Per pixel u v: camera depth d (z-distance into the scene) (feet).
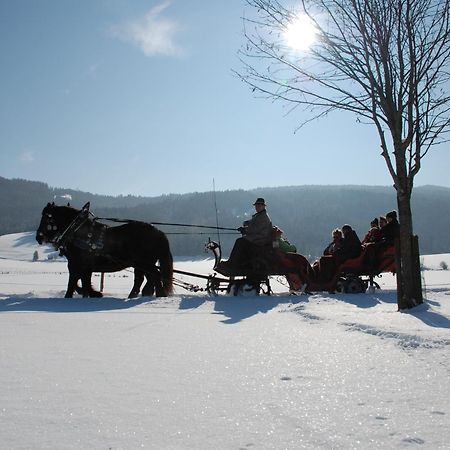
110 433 9.92
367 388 12.82
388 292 42.34
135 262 42.19
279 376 14.11
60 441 9.51
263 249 41.60
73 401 11.95
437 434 9.73
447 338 18.02
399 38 30.91
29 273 157.69
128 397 12.27
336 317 25.23
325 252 49.26
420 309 29.53
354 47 31.68
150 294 43.55
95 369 15.10
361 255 42.83
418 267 30.99
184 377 14.12
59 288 69.51
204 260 340.18
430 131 31.83
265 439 9.59
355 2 30.81
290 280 42.68
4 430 10.06
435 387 12.80
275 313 29.04
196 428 10.18
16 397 12.24
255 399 12.04
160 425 10.36
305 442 9.44
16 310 31.73
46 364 15.76
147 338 20.61
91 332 22.25
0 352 17.60
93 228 41.63
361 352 16.89
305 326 23.08
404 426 10.16
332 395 12.28
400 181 31.42
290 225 608.19
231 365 15.52
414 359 15.69
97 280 96.73
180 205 595.88
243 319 26.45
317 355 16.63
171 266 42.60
